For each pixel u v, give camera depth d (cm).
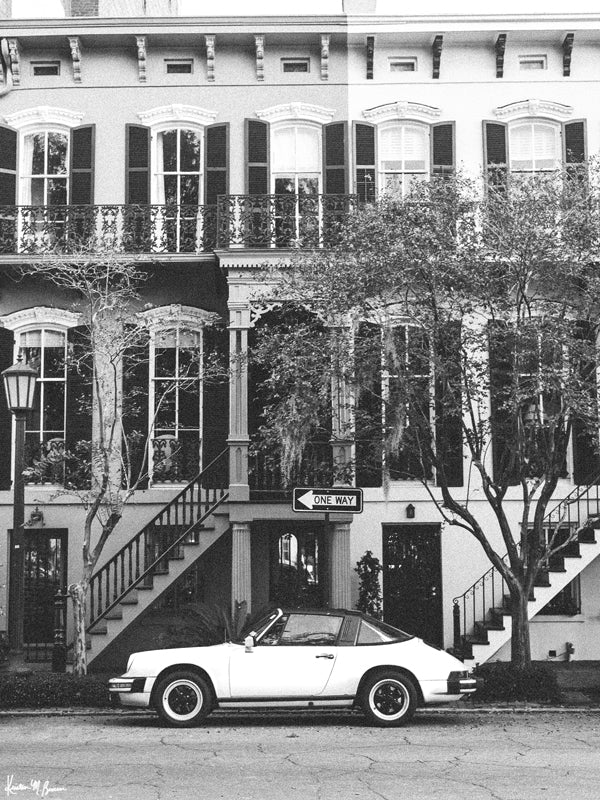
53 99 2153
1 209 2072
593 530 1853
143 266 2036
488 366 1563
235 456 1881
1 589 1992
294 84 2155
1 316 2075
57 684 1468
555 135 2136
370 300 1625
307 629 1286
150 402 2030
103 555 1994
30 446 2031
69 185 2117
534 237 1512
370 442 1631
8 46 2130
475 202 1575
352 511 1442
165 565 1855
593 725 1289
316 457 1831
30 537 2022
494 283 1559
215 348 2023
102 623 1916
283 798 855
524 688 1477
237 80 2159
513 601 1538
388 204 1566
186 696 1277
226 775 954
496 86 2147
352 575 1983
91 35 2128
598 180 1669
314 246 1870
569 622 1975
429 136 2136
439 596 1984
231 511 1869
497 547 1986
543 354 1495
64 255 1922
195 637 1634
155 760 1034
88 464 1762
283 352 1583
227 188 2119
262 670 1262
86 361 2006
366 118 2142
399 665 1270
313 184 2144
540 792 878
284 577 2022
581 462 1981
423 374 1602
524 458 1548
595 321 1566
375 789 891
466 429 1558
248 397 1944
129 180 2123
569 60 2134
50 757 1057
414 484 2002
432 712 1395
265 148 2133
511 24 2116
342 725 1285
